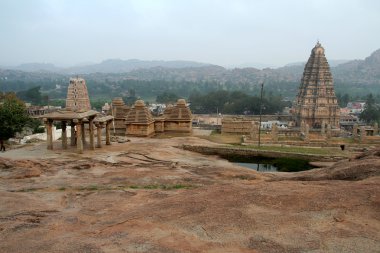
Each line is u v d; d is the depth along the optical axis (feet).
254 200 45.85
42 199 62.49
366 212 40.11
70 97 277.64
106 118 131.03
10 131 139.54
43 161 97.40
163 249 34.22
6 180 78.84
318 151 135.64
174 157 118.01
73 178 81.61
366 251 32.50
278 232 36.88
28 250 36.50
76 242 37.45
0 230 44.57
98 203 58.54
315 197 45.14
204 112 512.22
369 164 64.49
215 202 46.55
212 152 137.08
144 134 160.45
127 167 95.81
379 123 358.43
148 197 61.31
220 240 35.83
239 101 459.32
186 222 40.45
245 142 158.92
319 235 35.76
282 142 160.25
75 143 132.05
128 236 37.70
